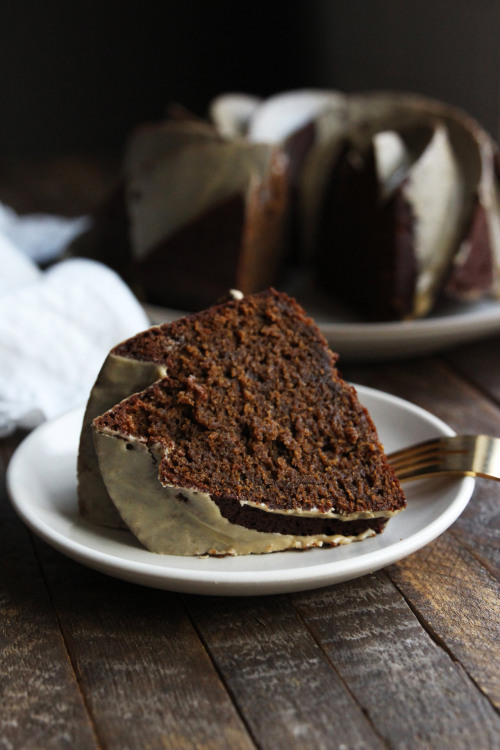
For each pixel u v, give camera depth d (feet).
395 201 2.74
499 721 1.69
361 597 1.88
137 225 2.92
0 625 1.86
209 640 1.81
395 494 1.94
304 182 3.12
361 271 2.86
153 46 6.55
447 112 2.85
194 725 1.69
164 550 1.91
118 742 1.67
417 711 1.70
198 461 1.91
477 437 2.04
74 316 2.48
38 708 1.72
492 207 2.84
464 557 1.96
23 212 3.92
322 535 1.93
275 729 1.68
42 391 2.39
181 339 1.98
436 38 4.69
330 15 5.51
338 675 1.75
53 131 6.68
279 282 3.07
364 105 3.04
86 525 1.97
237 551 1.91
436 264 2.79
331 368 2.00
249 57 6.40
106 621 1.85
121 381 1.96
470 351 2.72
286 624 1.84
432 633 1.82
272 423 1.95
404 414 2.17
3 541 2.03
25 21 6.30
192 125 2.91
